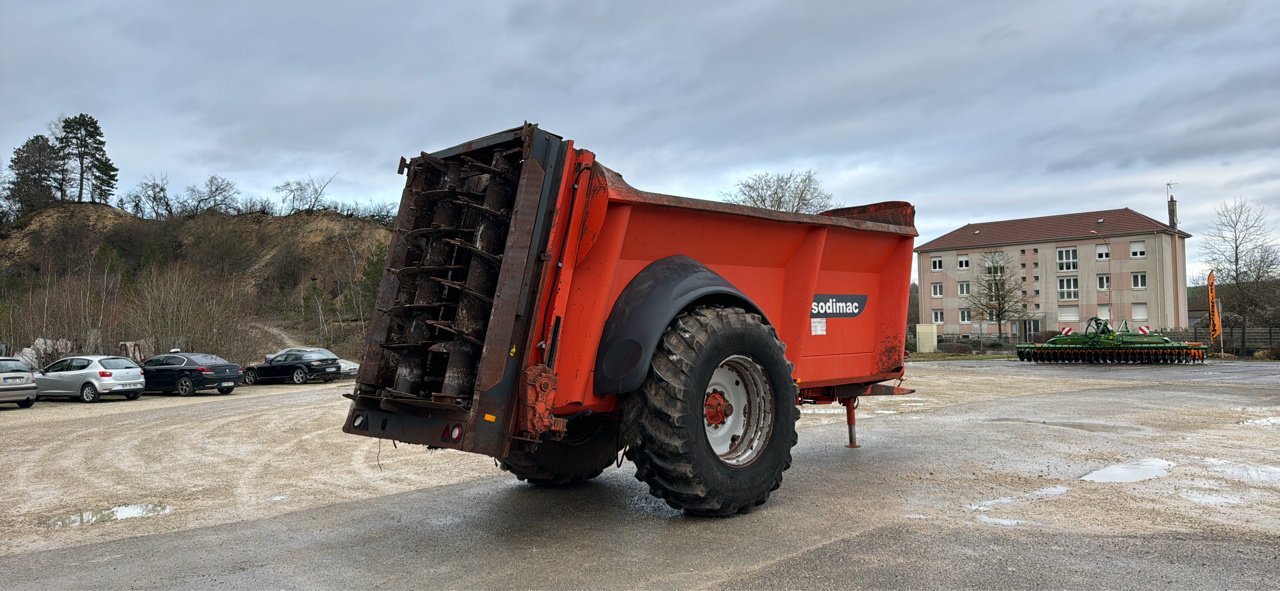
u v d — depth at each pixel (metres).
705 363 4.76
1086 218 64.50
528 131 4.46
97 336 34.06
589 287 4.84
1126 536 4.53
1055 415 11.27
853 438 8.21
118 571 4.39
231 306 37.38
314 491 6.79
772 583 3.75
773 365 5.28
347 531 5.15
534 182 4.45
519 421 4.36
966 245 67.75
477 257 4.48
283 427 12.55
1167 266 59.41
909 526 4.80
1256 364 28.66
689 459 4.62
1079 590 3.60
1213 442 8.39
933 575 3.83
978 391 16.22
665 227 5.14
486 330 4.36
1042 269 64.06
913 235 7.28
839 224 6.35
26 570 4.49
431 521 5.34
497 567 4.17
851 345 6.98
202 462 8.91
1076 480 6.31
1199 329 49.94
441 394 4.24
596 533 4.82
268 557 4.57
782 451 5.32
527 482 6.66
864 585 3.69
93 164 99.75
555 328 4.51
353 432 4.90
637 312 4.79
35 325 34.03
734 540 4.55
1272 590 3.59
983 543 4.39
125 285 40.12
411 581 3.98
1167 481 6.22
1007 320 57.97
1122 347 29.33
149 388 23.75
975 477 6.47
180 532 5.36
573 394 4.75
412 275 4.94
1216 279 43.44
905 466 7.04
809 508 5.36
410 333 4.77
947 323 68.62
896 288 7.37
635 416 4.76
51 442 11.51
